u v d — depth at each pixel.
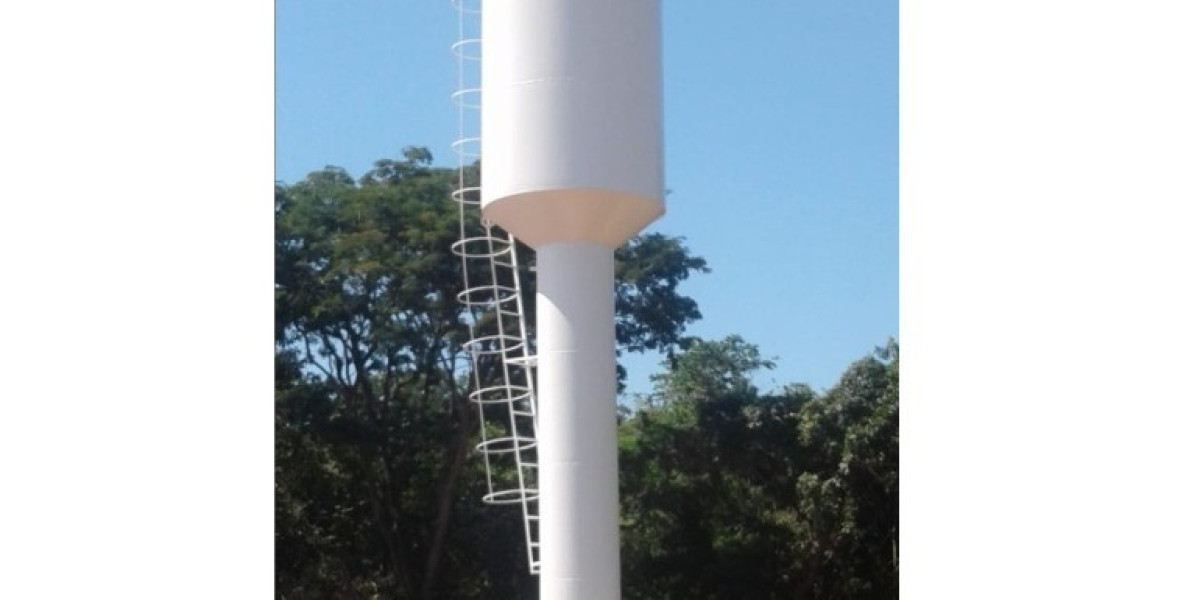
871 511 45.78
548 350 21.50
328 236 48.59
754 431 47.09
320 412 46.44
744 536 46.50
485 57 21.81
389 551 46.41
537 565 24.12
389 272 48.03
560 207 21.05
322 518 46.12
